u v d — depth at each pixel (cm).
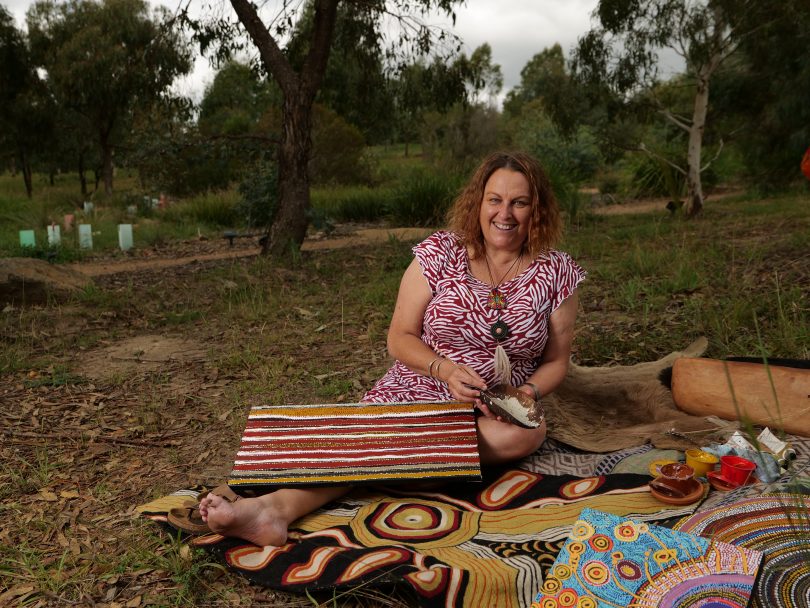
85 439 372
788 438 305
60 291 711
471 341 290
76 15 2519
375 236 1283
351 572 223
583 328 545
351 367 488
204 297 745
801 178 1853
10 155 2598
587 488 276
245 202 1441
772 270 664
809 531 221
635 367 416
